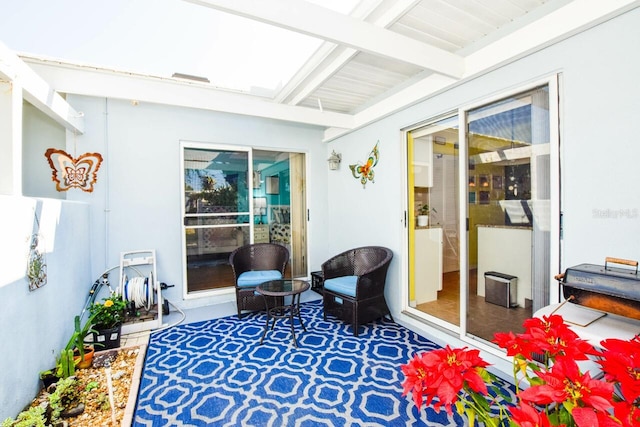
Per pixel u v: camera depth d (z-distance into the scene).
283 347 2.89
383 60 2.84
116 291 3.48
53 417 1.83
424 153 3.87
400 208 3.54
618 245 1.78
